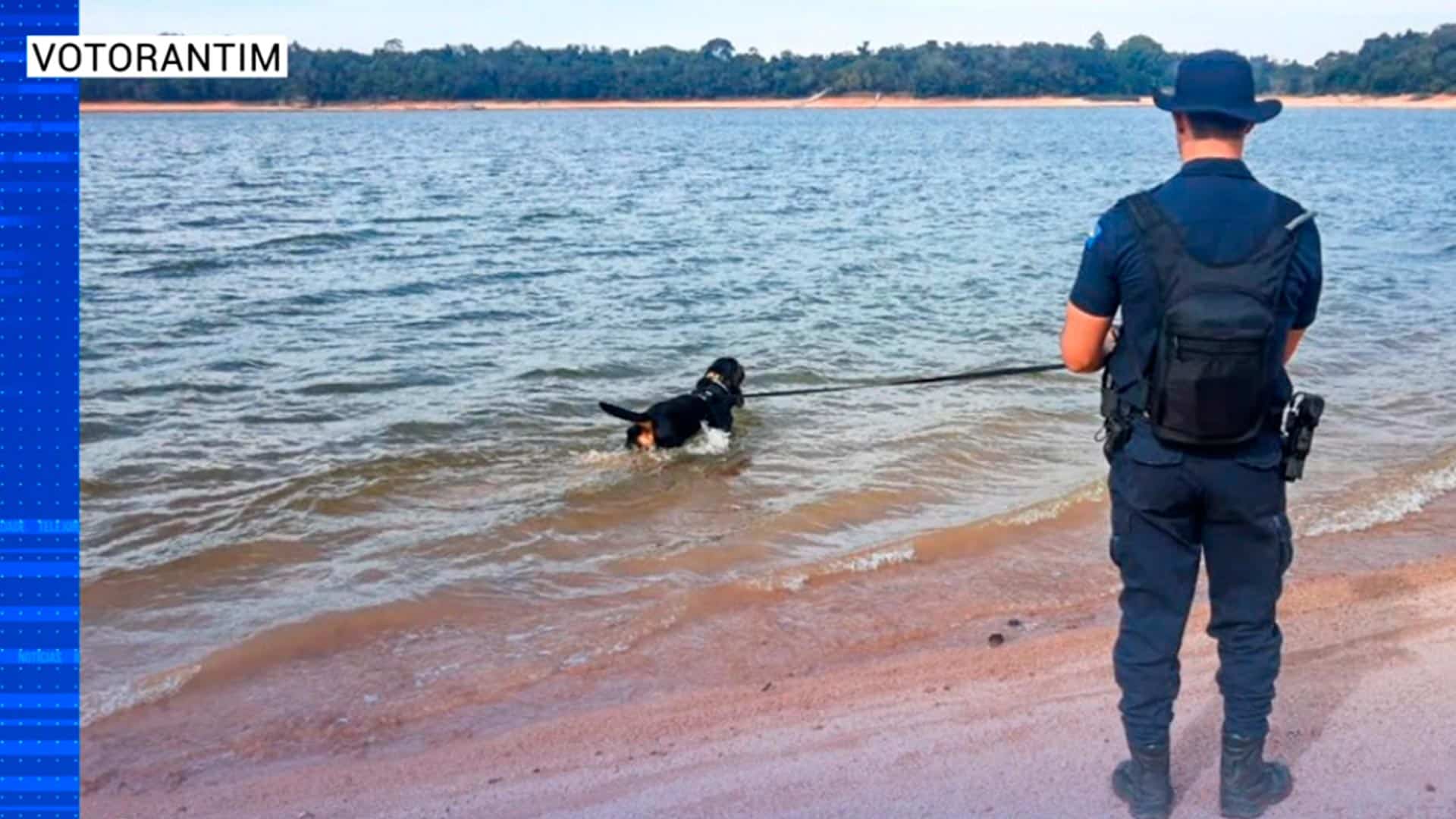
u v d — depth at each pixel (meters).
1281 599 5.37
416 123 119.25
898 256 18.81
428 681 5.05
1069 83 173.12
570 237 21.61
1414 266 18.23
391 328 12.88
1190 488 3.15
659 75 177.62
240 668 5.18
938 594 5.85
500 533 6.86
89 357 11.25
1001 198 31.62
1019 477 7.79
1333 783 3.62
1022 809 3.59
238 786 4.16
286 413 9.36
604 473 8.00
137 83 155.00
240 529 6.88
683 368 11.10
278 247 19.80
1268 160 52.28
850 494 7.46
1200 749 3.91
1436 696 4.18
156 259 18.11
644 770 4.07
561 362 11.23
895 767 3.93
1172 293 3.02
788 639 5.35
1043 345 12.02
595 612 5.77
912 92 178.25
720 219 25.27
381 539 6.77
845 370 10.98
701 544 6.67
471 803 3.91
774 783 3.87
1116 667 3.44
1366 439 8.59
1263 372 3.02
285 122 120.50
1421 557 6.05
